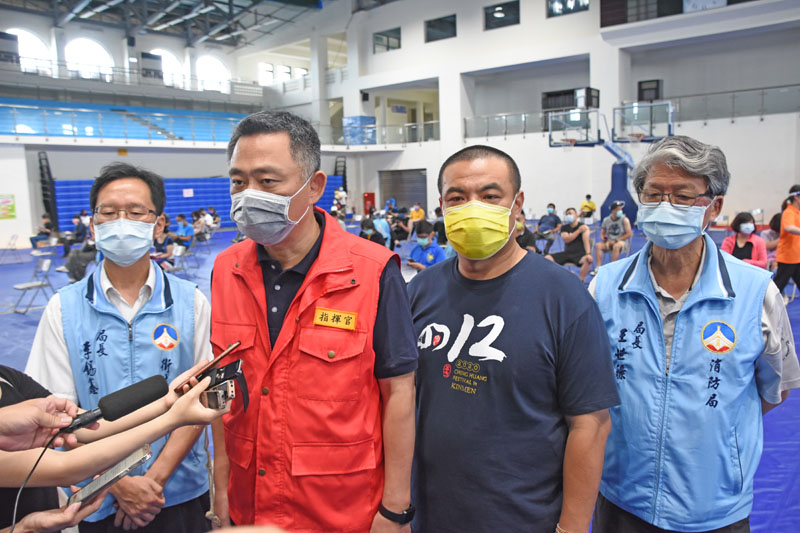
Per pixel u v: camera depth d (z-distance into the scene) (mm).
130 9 24672
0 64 22719
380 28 24984
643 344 1868
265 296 1582
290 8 25500
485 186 1701
